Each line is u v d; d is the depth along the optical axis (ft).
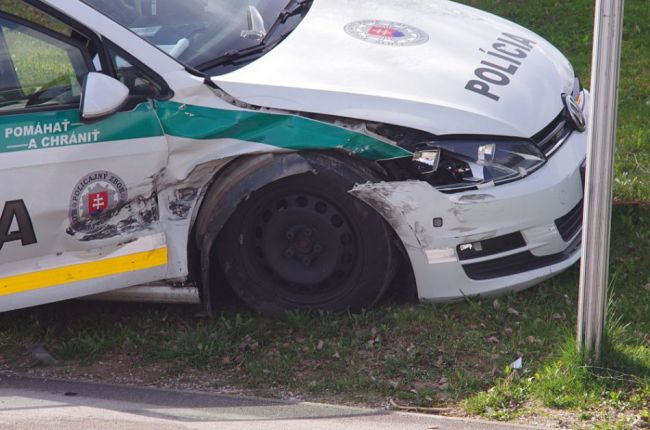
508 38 67.56
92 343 57.72
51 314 62.59
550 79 63.31
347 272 58.13
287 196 57.47
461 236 55.31
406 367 53.01
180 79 55.67
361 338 56.18
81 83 55.62
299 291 59.11
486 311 57.16
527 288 58.95
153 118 55.42
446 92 57.21
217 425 45.57
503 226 55.57
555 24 118.21
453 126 55.31
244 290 59.52
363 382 51.44
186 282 58.34
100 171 54.90
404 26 65.00
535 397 48.34
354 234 57.21
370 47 60.90
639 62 106.01
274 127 55.36
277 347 56.39
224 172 56.90
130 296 58.85
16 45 55.77
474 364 52.85
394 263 57.47
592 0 122.52
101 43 55.83
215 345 56.59
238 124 55.42
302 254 58.29
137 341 58.18
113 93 53.31
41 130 54.03
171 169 56.18
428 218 55.21
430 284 56.70
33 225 54.60
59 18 55.83
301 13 65.51
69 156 54.24
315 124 55.16
